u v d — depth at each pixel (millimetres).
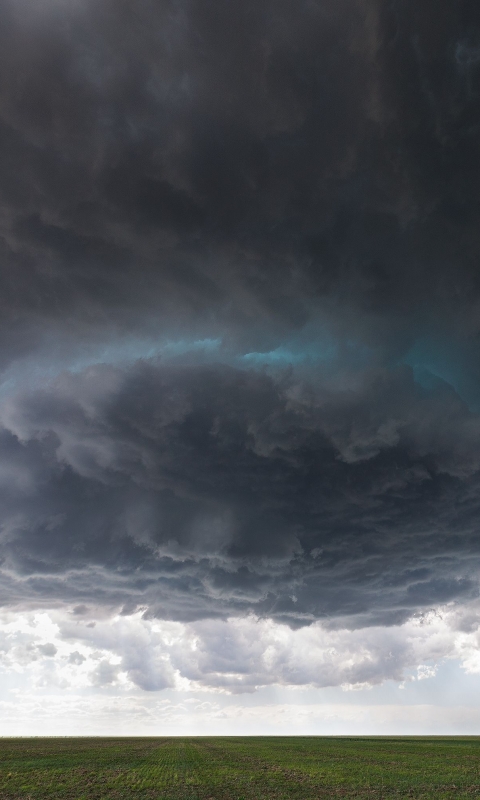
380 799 34906
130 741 112000
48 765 55938
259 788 39750
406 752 76000
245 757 67938
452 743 98938
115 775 47406
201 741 113688
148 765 56719
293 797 35812
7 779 44375
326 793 37594
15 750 75750
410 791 38312
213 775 47844
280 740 117562
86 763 58469
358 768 53938
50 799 34594
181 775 47719
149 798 34812
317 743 101875
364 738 128125
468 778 45062
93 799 34406
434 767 54500
